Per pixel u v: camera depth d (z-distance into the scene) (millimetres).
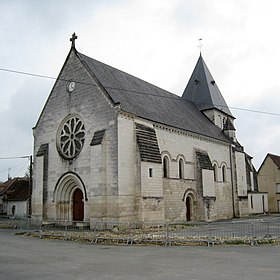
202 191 30359
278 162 54188
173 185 27938
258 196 45625
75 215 26016
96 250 14328
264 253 12930
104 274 9422
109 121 23797
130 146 24000
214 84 45000
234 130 40844
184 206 28844
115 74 29109
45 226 25234
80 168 25125
